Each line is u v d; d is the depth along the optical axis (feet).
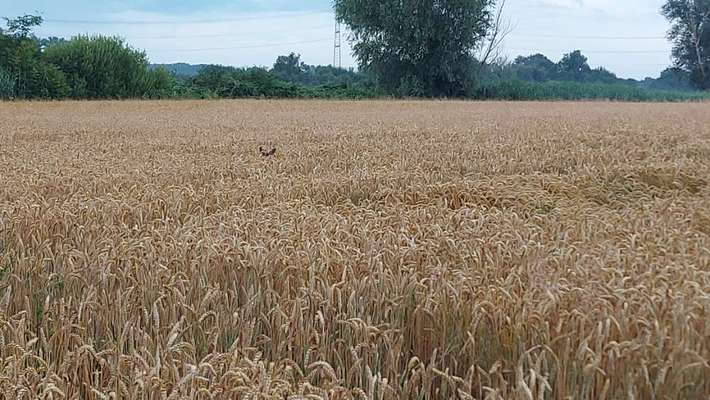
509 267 14.65
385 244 16.08
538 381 9.89
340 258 14.66
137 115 94.79
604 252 15.44
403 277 13.35
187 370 9.92
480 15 187.01
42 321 12.30
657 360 9.96
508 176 31.91
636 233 17.71
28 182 27.81
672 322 10.73
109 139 55.21
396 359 10.98
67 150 45.55
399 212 20.99
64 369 10.30
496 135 54.19
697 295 11.89
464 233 17.42
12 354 10.82
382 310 12.68
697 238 17.33
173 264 15.12
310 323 12.00
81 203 21.91
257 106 127.65
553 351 10.68
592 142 48.57
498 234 17.02
